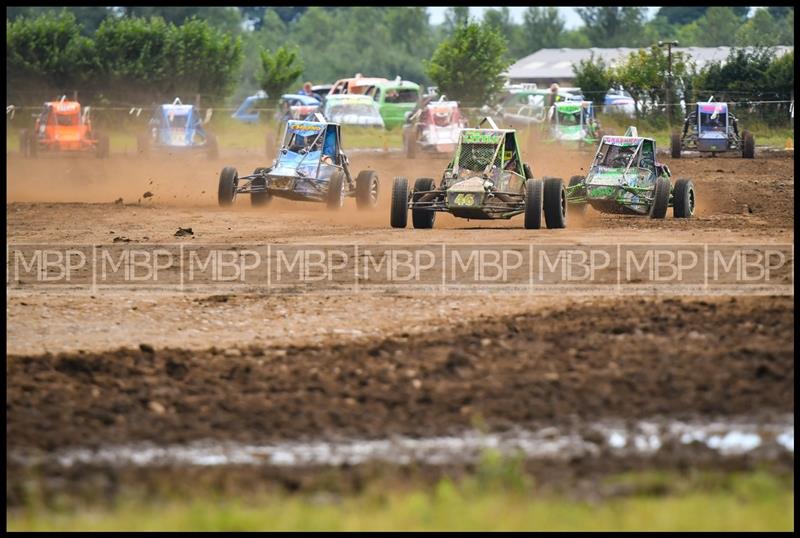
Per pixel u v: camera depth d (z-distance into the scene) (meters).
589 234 55.91
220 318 39.94
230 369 33.06
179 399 30.39
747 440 26.61
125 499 23.12
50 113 124.81
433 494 23.00
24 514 22.50
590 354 33.16
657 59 175.75
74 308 41.78
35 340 37.16
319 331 37.62
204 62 194.25
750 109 166.75
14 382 31.64
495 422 28.16
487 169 60.34
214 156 122.19
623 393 29.92
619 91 182.12
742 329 35.16
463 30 188.25
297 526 20.41
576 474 24.30
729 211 72.25
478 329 36.47
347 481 24.27
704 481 23.67
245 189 73.44
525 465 25.05
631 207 66.88
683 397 29.52
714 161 121.50
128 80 187.75
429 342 35.22
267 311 40.75
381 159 123.44
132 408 29.69
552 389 30.39
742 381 30.48
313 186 71.00
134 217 68.88
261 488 23.78
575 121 129.75
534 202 58.56
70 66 184.12
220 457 26.22
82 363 33.28
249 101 191.25
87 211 72.38
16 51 182.75
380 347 34.88
